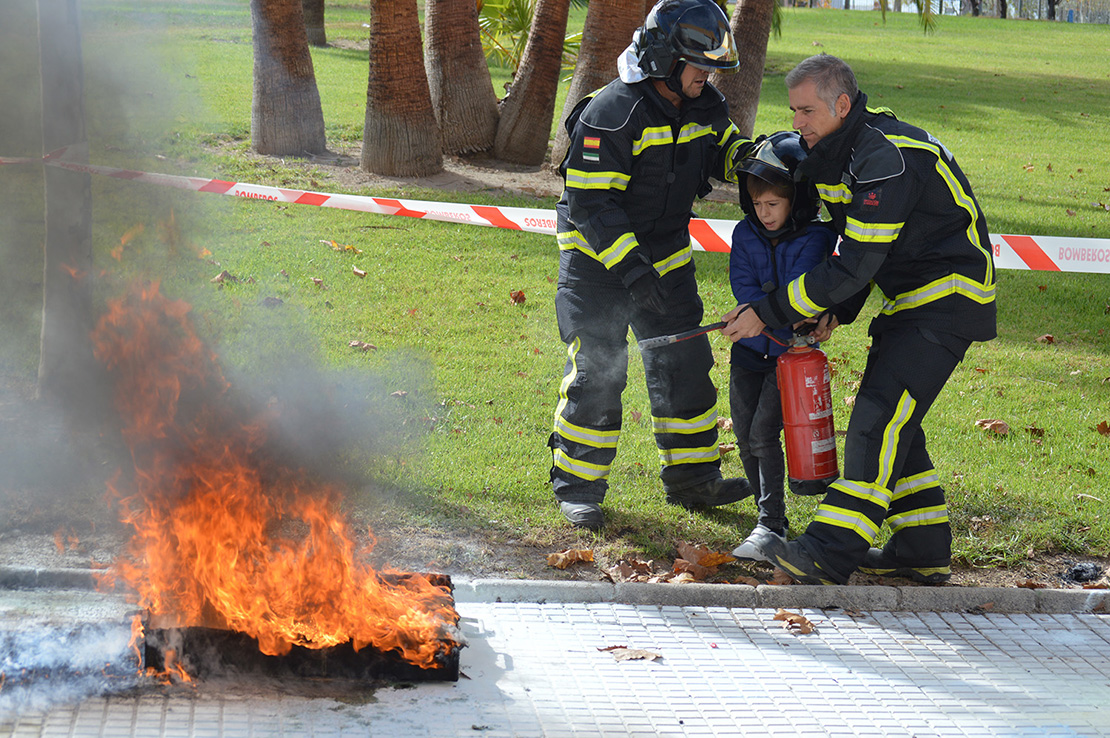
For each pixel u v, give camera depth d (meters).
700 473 4.52
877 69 25.27
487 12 15.77
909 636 3.65
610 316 4.22
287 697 2.89
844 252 3.59
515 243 9.01
